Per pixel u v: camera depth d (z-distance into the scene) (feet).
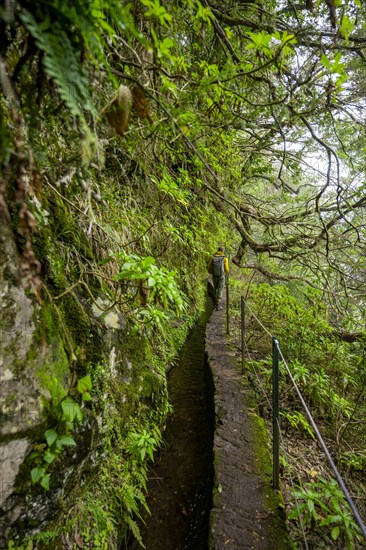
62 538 5.68
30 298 5.08
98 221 9.27
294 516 7.00
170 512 9.03
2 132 3.01
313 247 19.81
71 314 6.68
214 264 25.90
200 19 9.68
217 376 14.37
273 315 20.65
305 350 16.78
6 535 4.60
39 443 4.94
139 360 10.63
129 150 11.29
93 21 3.51
